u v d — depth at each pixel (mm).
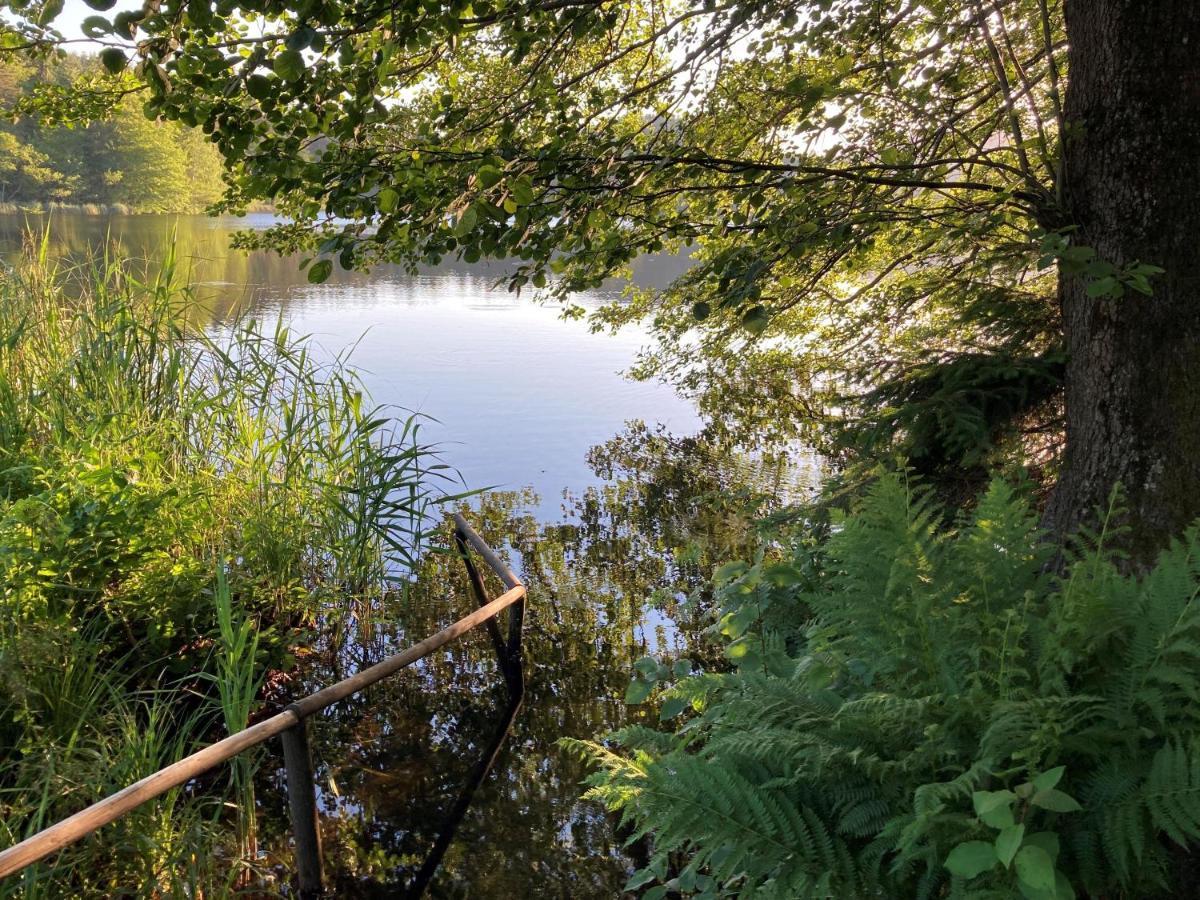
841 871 1804
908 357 4504
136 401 4676
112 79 4938
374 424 5004
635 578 5484
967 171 3828
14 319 4918
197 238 26391
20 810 2600
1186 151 2961
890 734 1925
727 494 6324
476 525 6496
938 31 3934
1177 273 2990
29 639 2969
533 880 2867
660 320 6836
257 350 5219
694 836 1858
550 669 4352
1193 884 1776
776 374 9945
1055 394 3883
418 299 18188
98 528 3523
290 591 4445
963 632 2025
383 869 2951
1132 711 1784
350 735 3783
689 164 3502
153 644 3664
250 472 4828
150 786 2314
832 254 4438
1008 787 1740
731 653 2648
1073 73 3252
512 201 2652
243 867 2855
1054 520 3334
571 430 9078
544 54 3775
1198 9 2910
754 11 3297
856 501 3289
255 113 2818
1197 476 2945
